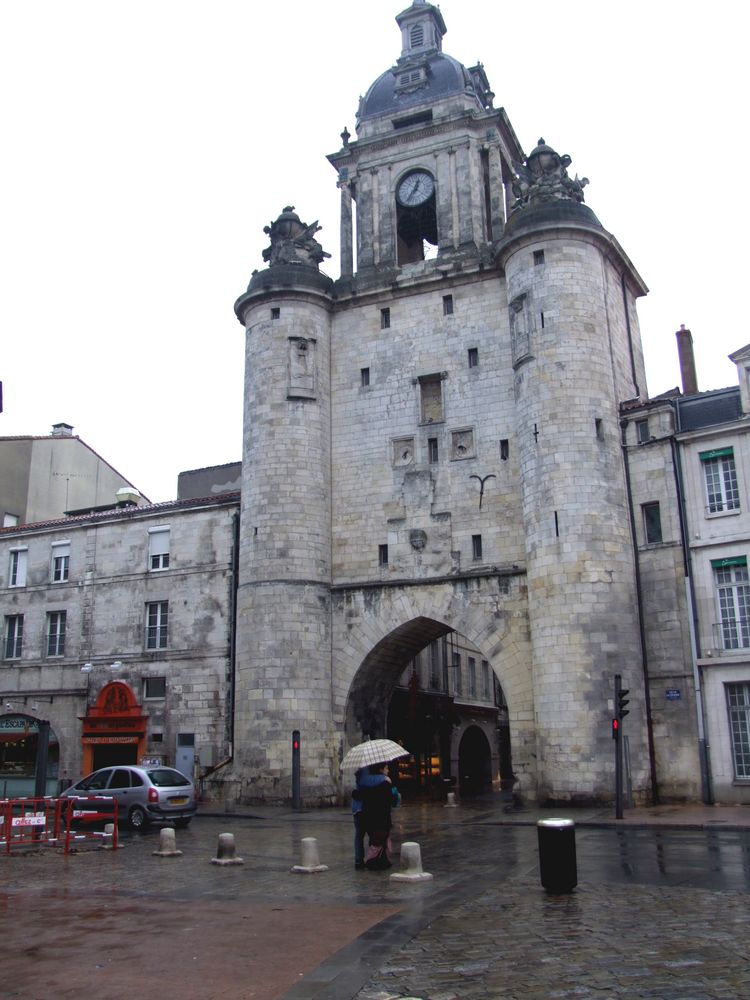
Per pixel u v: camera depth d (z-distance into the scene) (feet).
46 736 122.31
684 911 34.22
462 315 107.76
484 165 117.60
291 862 52.47
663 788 86.89
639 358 112.37
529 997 24.09
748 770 83.66
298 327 110.93
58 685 123.54
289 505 105.19
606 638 87.45
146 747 114.52
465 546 100.73
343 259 117.60
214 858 52.31
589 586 88.53
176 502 121.39
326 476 108.88
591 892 38.83
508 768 180.14
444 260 110.83
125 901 40.14
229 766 105.81
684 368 112.16
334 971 27.02
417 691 132.16
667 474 91.97
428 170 116.78
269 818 86.28
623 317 108.68
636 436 95.14
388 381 109.70
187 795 78.28
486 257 108.68
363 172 119.44
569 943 29.76
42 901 40.45
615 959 27.63
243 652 103.19
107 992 25.57
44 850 60.03
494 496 100.68
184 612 116.57
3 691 127.54
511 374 103.14
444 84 119.14
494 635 96.58
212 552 116.67
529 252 99.19
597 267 99.45
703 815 74.23
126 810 76.74
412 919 34.17
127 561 122.93
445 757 146.92
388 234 115.75
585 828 69.26
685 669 87.86
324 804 98.27
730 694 85.56
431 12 127.13
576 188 102.94
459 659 159.22
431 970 26.94
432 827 73.67
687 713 87.15
